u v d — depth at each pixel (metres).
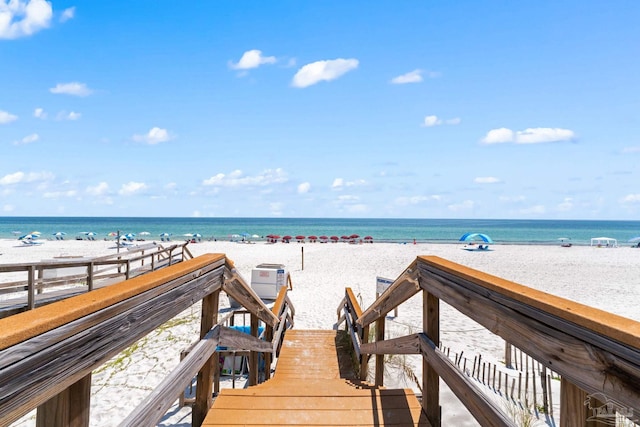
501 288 1.34
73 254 25.55
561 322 1.03
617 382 0.82
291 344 6.18
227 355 5.88
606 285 15.45
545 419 3.97
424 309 2.34
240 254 27.06
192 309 10.23
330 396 2.79
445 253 29.98
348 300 6.00
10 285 6.92
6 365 0.74
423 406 2.34
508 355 6.07
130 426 1.21
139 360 6.76
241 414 2.52
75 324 0.96
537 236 68.69
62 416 1.01
